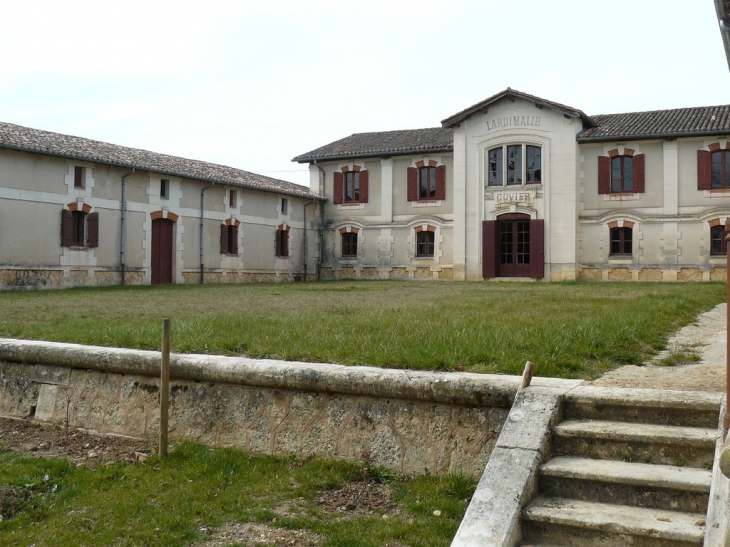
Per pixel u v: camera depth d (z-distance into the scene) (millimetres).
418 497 5047
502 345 6949
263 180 32906
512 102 29625
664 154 27953
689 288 19859
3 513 5164
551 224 29109
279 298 16844
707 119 27922
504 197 29875
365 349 6930
